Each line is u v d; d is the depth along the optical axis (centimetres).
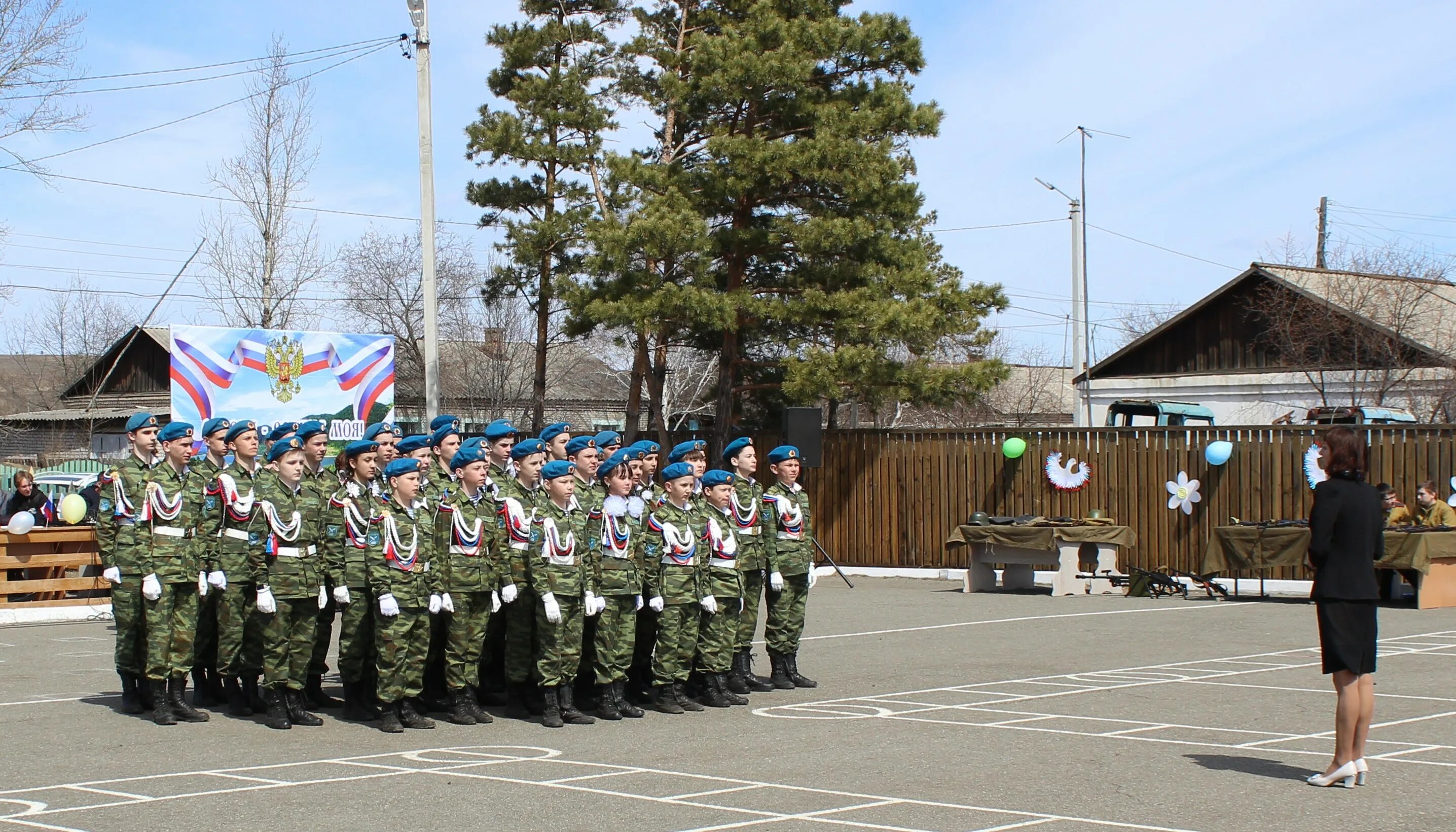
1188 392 3462
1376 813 731
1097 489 2352
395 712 1023
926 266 2723
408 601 1010
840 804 758
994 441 2455
